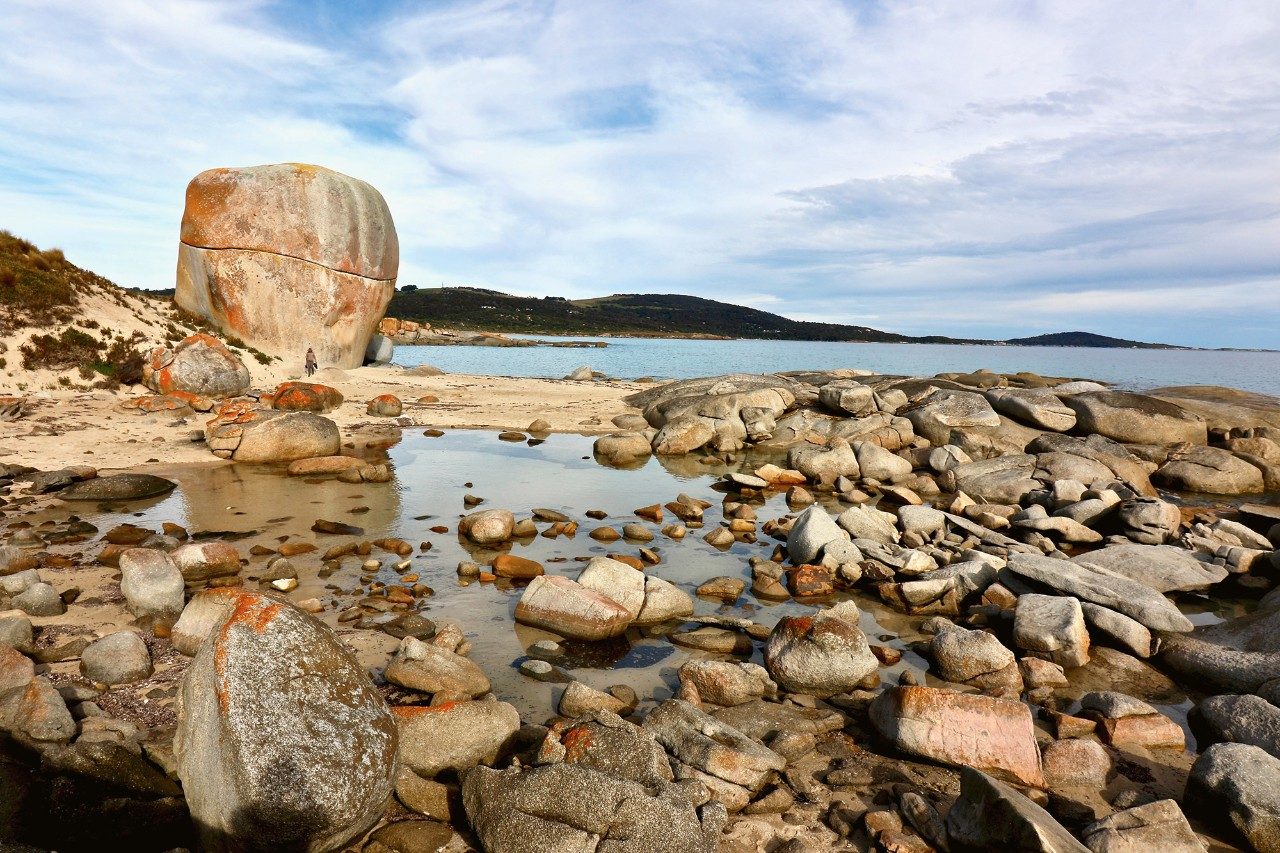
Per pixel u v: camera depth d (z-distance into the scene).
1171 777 6.17
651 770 5.29
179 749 4.79
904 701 6.41
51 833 4.33
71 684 6.52
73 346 26.48
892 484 18.42
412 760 5.62
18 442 17.69
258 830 4.13
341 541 11.63
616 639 8.68
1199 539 12.48
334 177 36.00
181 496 14.20
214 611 7.39
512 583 10.23
